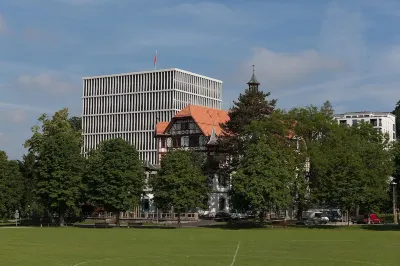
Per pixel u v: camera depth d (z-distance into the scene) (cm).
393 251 5741
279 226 11262
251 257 5094
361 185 10931
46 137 14800
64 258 4978
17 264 4488
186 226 11806
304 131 12081
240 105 13512
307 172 11888
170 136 16888
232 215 13538
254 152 11138
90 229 10888
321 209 13800
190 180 11706
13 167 13750
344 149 11231
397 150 11081
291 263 4609
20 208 14200
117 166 12112
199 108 17088
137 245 6556
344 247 6244
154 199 12069
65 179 12625
